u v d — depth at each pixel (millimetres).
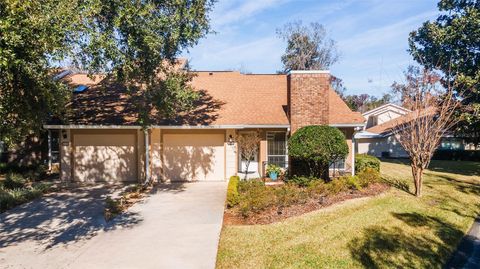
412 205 13805
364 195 14945
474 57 23703
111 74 14836
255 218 11922
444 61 23844
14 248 9477
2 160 21828
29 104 9836
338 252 9094
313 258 8703
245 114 19641
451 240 10297
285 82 23688
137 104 15602
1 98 9008
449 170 24766
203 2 14758
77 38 10961
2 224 11648
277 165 19375
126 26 12945
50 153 20953
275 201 12820
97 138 19266
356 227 10961
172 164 19375
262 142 19438
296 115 18438
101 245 9617
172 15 14391
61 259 8703
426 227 11250
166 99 14906
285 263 8422
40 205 14086
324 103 18484
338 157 15758
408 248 9492
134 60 14000
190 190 16953
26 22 8289
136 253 9023
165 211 13047
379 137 37219
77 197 15484
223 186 17922
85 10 11250
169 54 15094
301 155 15711
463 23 22859
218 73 25047
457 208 13867
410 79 19469
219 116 19312
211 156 19484
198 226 11188
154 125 18078
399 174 21781
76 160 19281
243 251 9133
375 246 9531
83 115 18859
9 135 9438
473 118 22031
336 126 18891
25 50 8383
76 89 21547
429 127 15664
